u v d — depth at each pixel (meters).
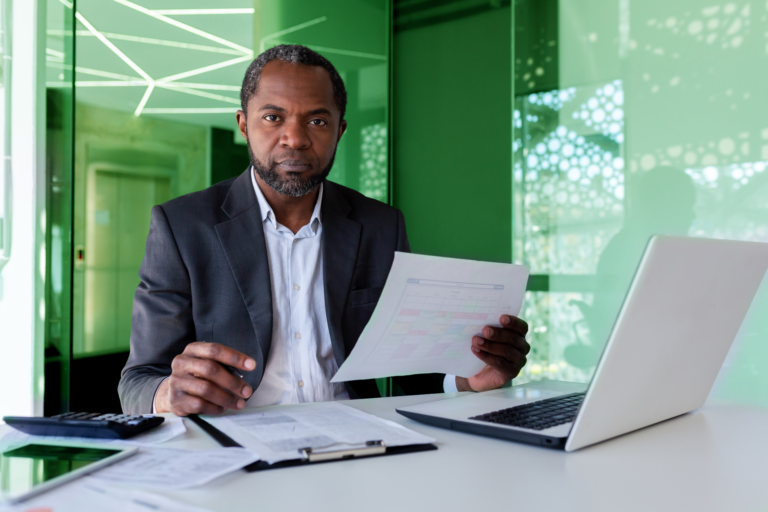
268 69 1.12
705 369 0.81
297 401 1.14
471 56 3.05
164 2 2.63
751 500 0.51
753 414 0.86
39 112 2.04
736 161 2.35
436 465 0.60
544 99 2.85
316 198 1.26
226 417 0.77
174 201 1.20
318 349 1.19
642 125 2.58
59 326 2.09
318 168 1.14
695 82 2.44
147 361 1.06
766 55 2.27
